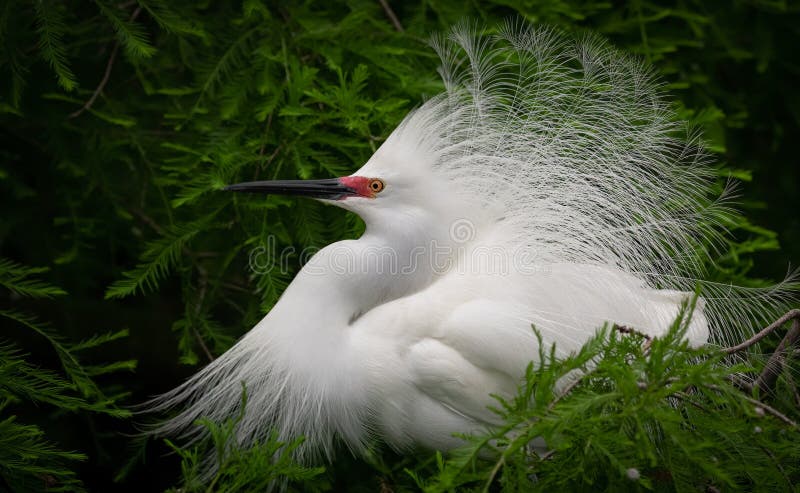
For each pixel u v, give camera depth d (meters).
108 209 6.76
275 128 5.96
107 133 6.33
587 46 5.47
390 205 5.02
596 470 3.68
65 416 6.64
